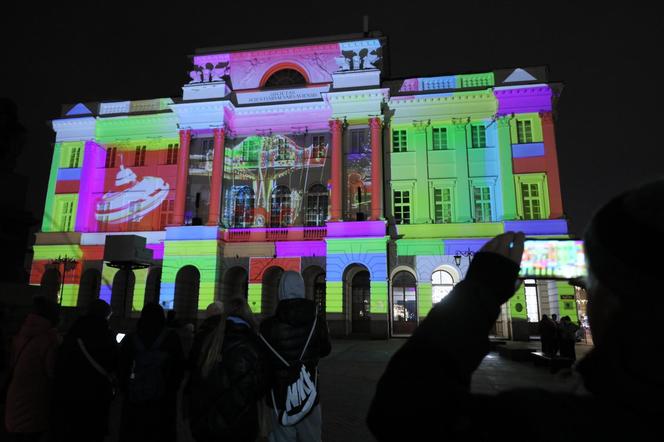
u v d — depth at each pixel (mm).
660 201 791
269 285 31625
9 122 9555
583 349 21609
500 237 1249
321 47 32875
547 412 809
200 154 32281
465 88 30281
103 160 34375
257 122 32656
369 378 13250
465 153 30109
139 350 4812
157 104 34125
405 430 922
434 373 970
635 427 733
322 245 29828
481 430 853
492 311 1104
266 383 4184
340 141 30547
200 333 4566
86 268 32000
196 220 30469
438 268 29203
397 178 30625
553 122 29141
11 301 9141
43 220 33188
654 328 718
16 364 5297
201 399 3809
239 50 33625
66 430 4941
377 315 27531
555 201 28047
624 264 753
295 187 31562
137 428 4742
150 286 32562
